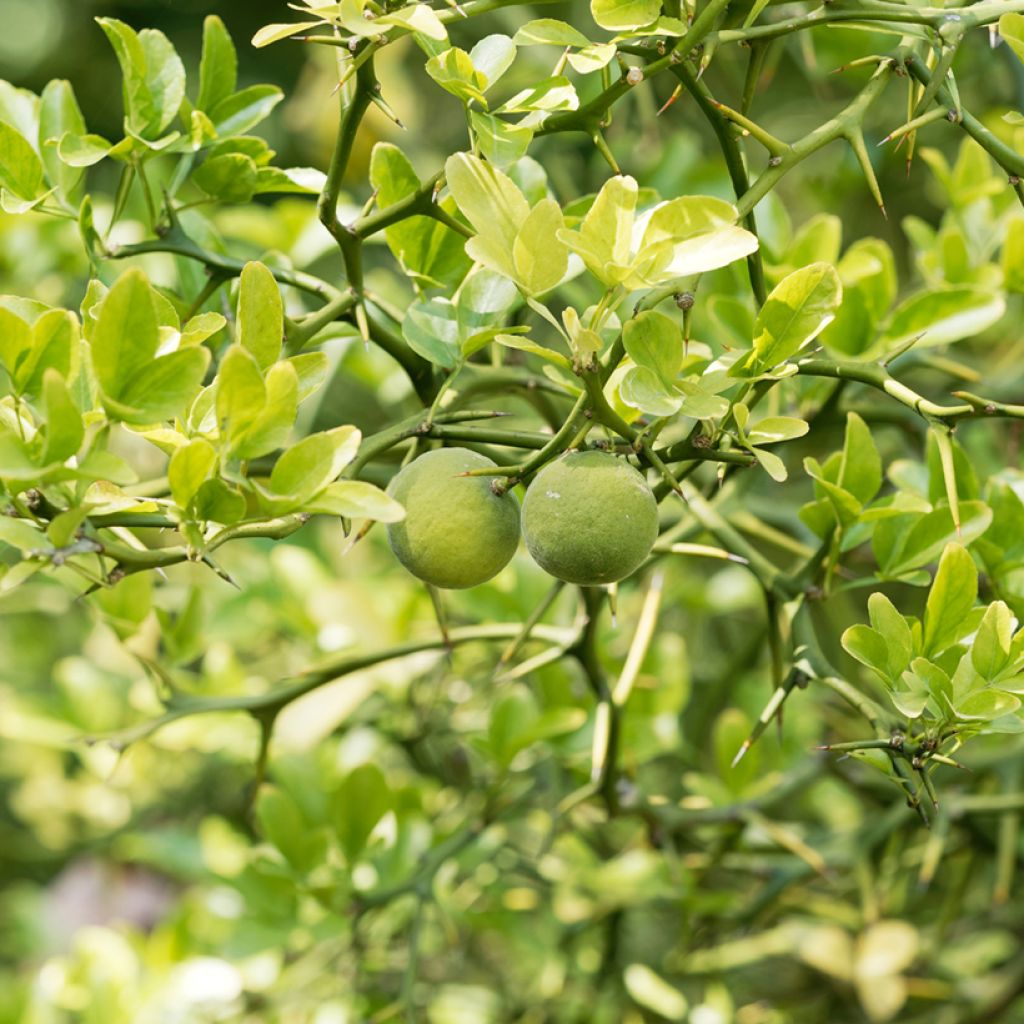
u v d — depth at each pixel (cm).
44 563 147
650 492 149
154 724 170
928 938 206
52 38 386
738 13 157
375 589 191
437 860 180
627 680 172
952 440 156
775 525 187
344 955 187
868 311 172
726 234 148
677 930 212
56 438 145
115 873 251
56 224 199
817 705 200
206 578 206
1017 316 206
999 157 154
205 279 170
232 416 146
